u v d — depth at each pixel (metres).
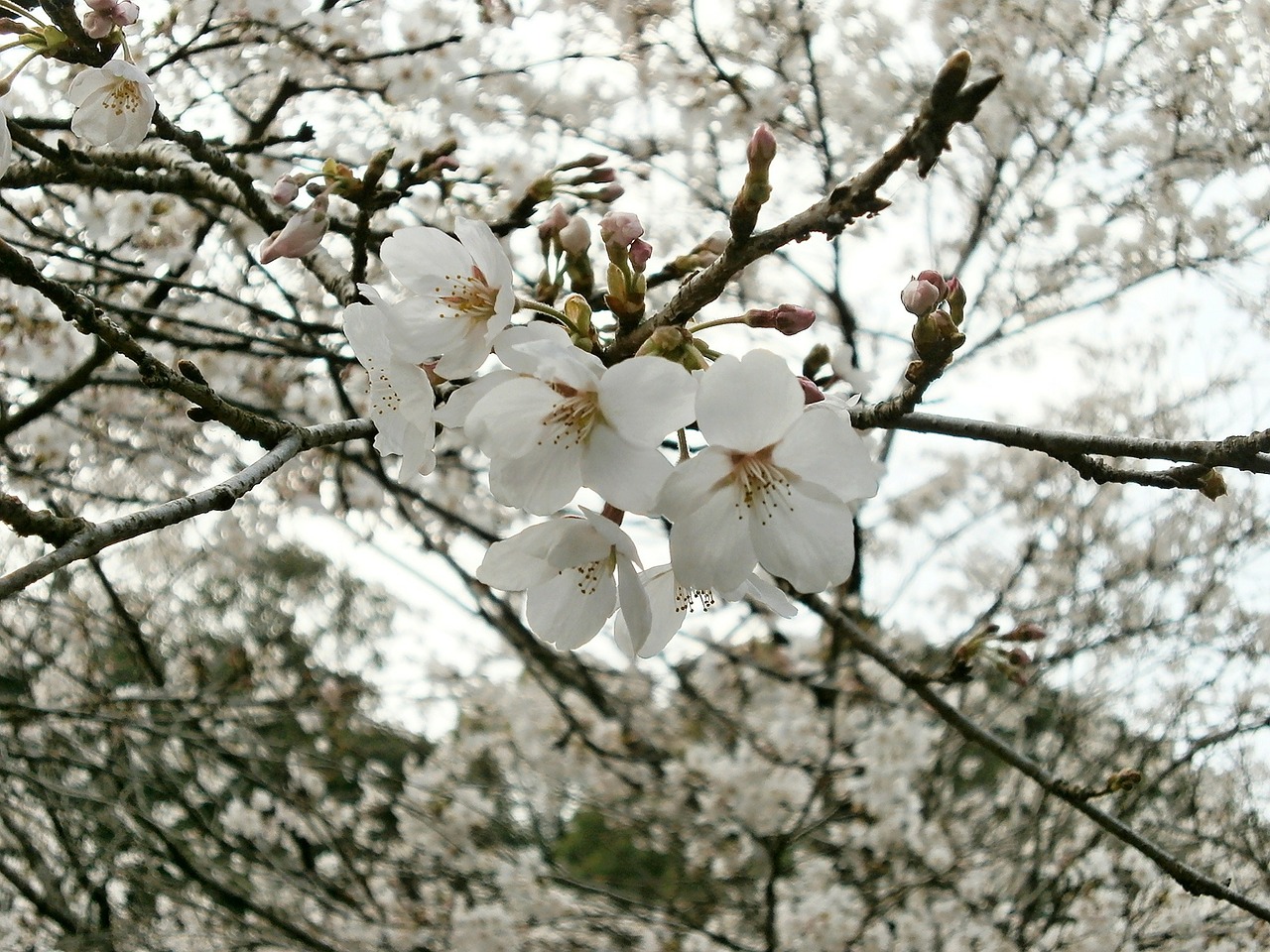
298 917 6.17
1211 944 5.78
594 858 8.75
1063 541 7.72
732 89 5.75
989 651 3.38
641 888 6.93
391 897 6.32
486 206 4.79
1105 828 3.01
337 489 5.83
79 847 6.29
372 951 6.01
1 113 2.07
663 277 2.56
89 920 6.39
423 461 1.82
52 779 6.31
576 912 5.92
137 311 3.76
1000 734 7.66
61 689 6.72
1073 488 7.81
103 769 5.61
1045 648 7.02
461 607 5.54
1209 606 7.20
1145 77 5.86
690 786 6.24
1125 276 6.29
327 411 5.28
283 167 4.46
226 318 5.01
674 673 5.84
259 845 6.45
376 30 4.45
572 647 1.86
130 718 5.83
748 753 5.89
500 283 1.74
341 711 6.88
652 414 1.62
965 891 6.00
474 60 4.79
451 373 1.81
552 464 1.63
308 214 2.50
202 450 5.52
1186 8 5.67
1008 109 6.00
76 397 5.17
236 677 6.56
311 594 8.71
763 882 6.00
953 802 6.96
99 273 4.36
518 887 5.90
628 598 1.66
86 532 1.39
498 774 7.75
